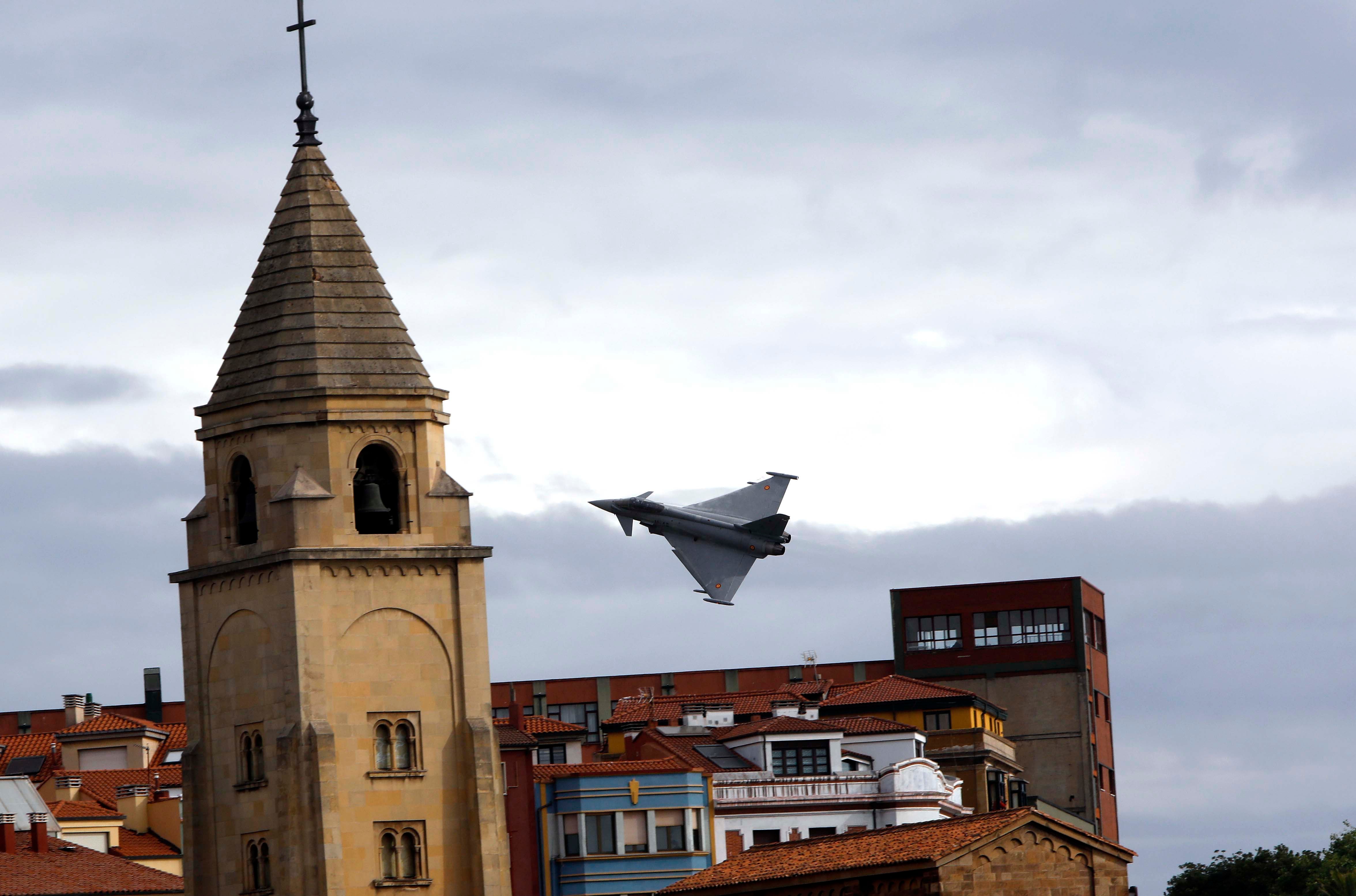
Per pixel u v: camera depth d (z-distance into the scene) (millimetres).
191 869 172875
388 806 169500
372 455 174375
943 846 171375
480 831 170125
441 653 172250
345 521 171250
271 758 169625
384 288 178000
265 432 172500
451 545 173250
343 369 173500
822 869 178000
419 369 175625
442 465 175750
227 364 177250
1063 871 171500
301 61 183375
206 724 174375
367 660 170500
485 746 171250
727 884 184750
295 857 166625
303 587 168875
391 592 171500
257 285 178750
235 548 174375
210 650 174625
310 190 180500
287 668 168625
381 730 170625
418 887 169125
